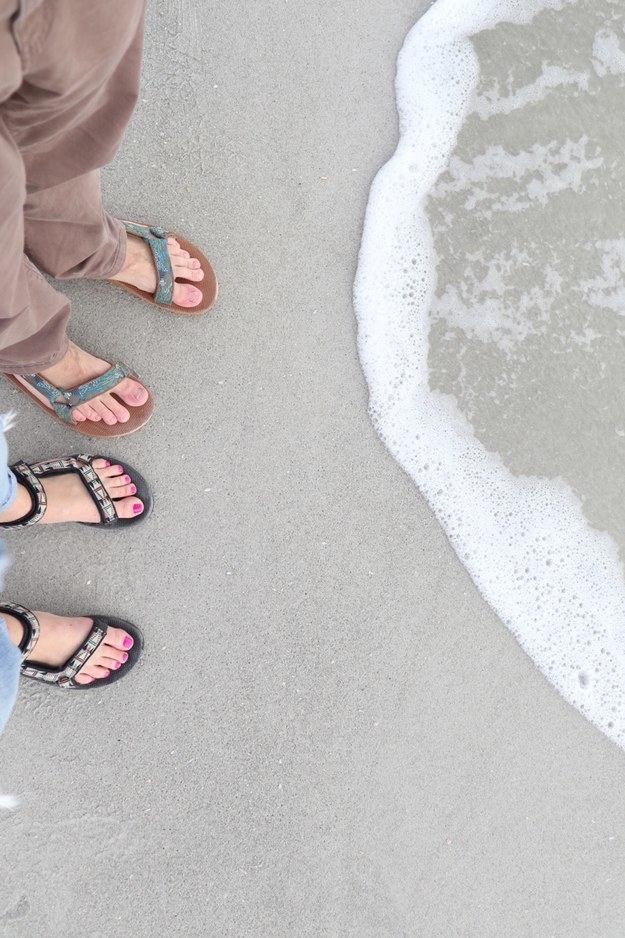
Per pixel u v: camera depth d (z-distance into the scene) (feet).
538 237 5.79
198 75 5.55
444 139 5.76
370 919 5.52
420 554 5.63
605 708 5.74
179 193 5.54
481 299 5.75
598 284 5.81
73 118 2.65
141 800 5.39
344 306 5.64
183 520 5.45
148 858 5.38
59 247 4.06
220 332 5.52
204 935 5.40
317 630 5.52
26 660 5.19
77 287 5.42
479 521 5.70
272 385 5.54
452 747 5.59
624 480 5.80
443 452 5.69
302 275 5.61
